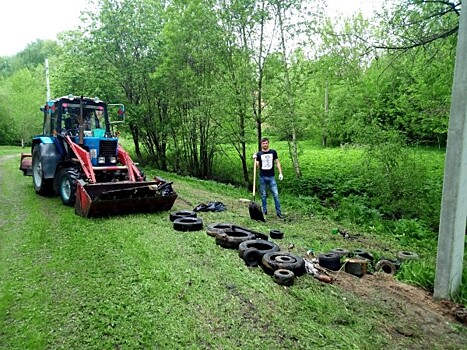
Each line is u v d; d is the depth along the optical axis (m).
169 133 15.31
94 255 4.55
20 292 3.57
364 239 6.23
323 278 4.07
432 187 9.49
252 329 3.01
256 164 7.35
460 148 3.58
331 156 18.23
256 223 6.72
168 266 4.22
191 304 3.38
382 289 3.98
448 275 3.71
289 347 2.78
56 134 8.05
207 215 7.18
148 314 3.19
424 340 3.02
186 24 12.34
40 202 7.75
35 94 31.05
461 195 3.66
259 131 11.50
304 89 11.66
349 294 3.78
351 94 10.14
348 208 8.35
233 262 4.43
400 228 7.00
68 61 14.45
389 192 8.86
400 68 8.17
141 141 17.56
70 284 3.75
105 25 14.01
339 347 2.81
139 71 14.52
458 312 3.43
